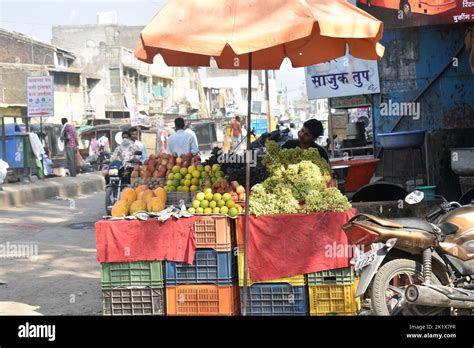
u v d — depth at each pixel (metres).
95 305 7.80
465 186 10.47
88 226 13.98
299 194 6.67
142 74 58.00
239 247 6.52
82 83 49.25
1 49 43.47
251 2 6.00
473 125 12.22
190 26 5.92
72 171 25.91
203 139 29.56
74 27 58.69
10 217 15.44
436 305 5.87
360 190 8.32
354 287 6.40
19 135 21.70
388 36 12.62
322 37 7.79
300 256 6.39
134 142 14.73
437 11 10.01
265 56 8.42
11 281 9.20
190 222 6.51
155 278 6.60
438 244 6.07
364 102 13.76
